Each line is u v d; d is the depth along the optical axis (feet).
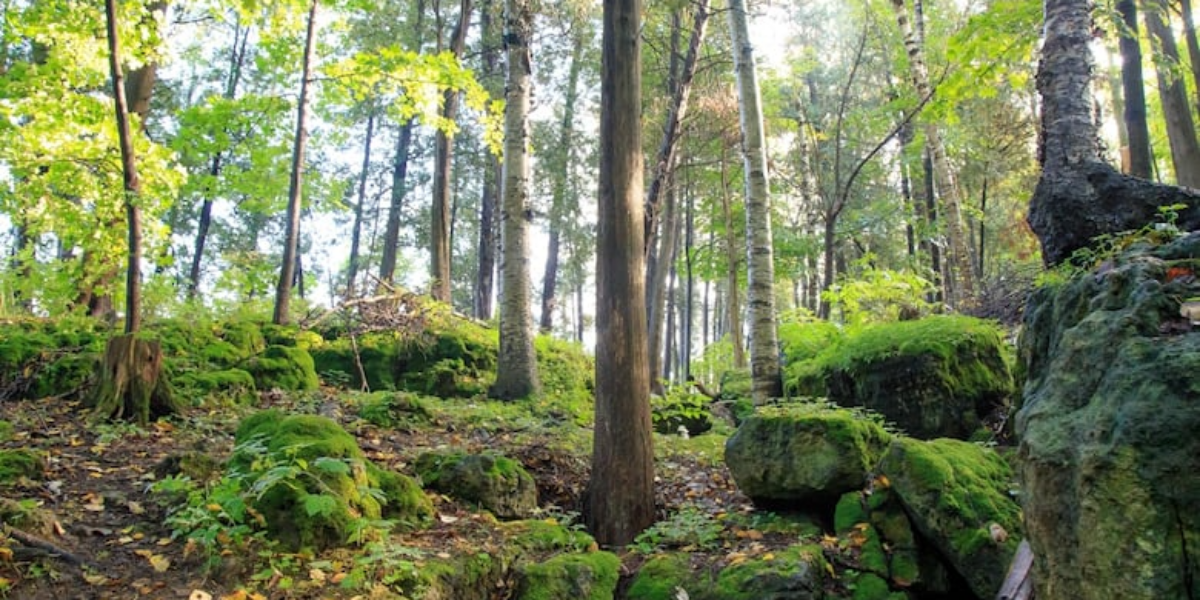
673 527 17.21
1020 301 34.65
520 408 30.50
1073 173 18.54
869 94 75.56
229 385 24.27
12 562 10.87
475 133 71.97
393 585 11.78
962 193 67.10
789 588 13.66
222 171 36.70
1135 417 8.05
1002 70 31.48
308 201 39.73
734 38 31.65
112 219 28.35
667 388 44.73
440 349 35.53
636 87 19.15
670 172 48.11
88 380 21.26
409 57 32.86
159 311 32.48
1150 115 60.70
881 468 16.47
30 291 30.14
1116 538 7.84
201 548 12.18
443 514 16.14
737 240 68.28
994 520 14.75
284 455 13.69
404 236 94.68
